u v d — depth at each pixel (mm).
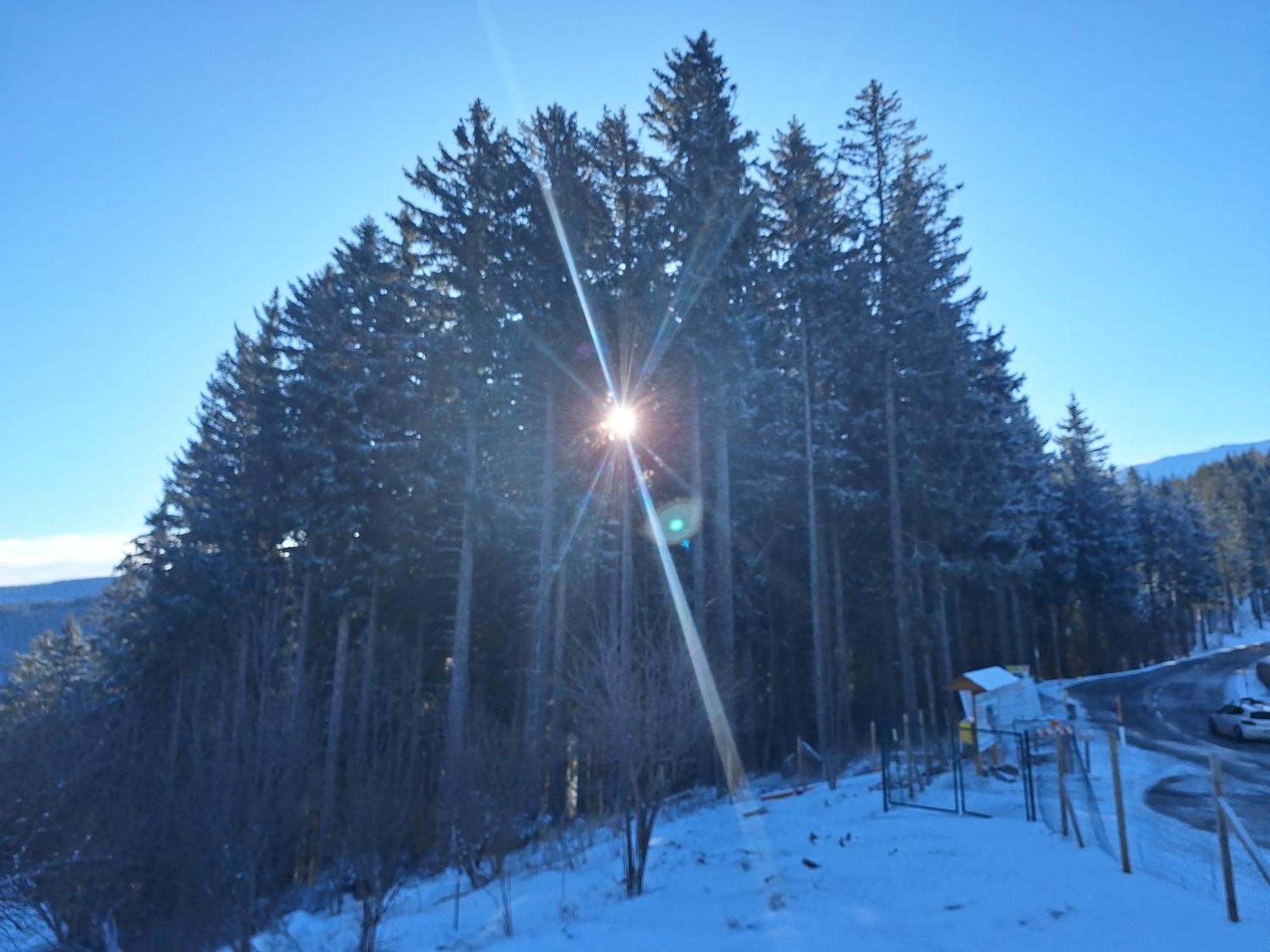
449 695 34125
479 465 32031
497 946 10633
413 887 17656
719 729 23016
